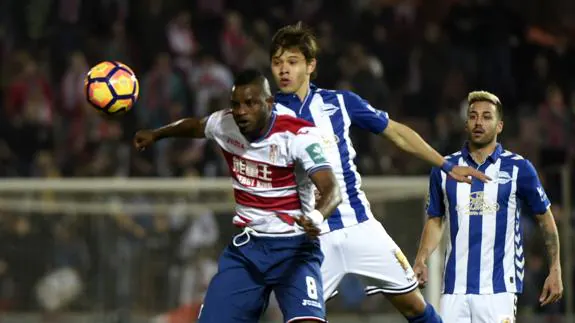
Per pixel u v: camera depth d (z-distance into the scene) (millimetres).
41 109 58688
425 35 64375
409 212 40188
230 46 62938
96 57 61906
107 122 56469
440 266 38125
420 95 61750
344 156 24578
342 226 24641
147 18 63062
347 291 40062
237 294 22344
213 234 41500
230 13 64062
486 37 64312
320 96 24625
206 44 62969
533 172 26500
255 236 22188
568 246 43375
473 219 26547
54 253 41469
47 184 41438
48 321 41312
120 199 41500
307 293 22094
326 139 24297
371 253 24797
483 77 63594
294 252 22156
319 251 22719
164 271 41250
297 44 24234
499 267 26469
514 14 65125
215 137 22438
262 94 21203
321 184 20938
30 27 64688
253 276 22359
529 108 62188
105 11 64312
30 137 56344
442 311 26922
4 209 41562
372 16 65250
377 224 25109
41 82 59312
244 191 22203
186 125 22812
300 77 24297
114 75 23031
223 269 22531
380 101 58875
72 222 41469
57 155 56250
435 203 27219
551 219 26750
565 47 67500
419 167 53969
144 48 62500
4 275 41375
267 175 21875
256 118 21203
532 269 44281
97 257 41312
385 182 40156
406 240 40094
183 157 52469
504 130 59656
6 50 63281
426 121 60906
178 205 41531
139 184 41531
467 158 26969
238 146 22031
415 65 63250
